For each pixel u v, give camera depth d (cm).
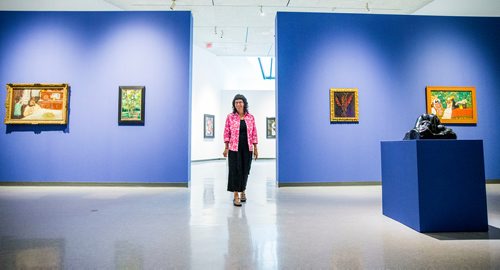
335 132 679
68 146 659
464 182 315
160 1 823
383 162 395
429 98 689
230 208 429
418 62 698
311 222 350
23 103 656
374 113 686
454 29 706
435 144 315
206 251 253
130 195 544
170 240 282
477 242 277
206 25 977
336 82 687
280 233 305
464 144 318
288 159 670
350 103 679
